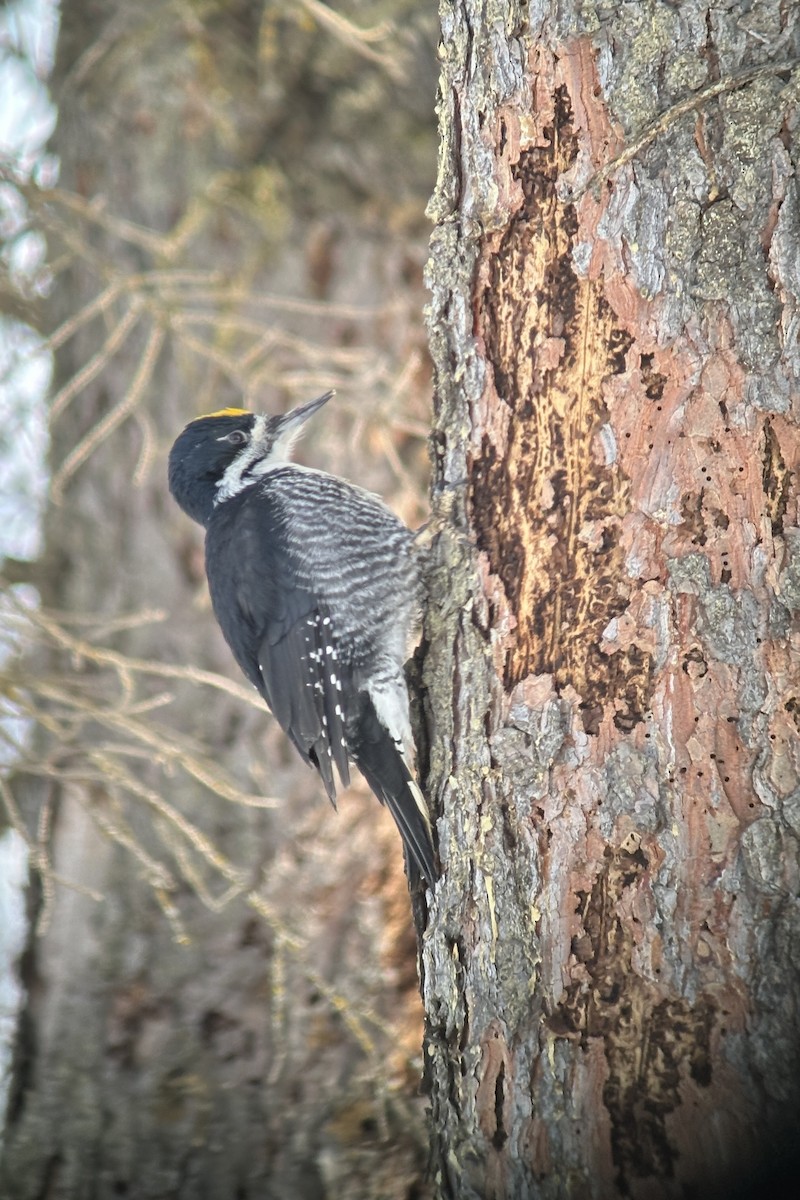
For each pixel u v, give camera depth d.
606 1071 6.52
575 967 6.71
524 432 7.26
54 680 11.17
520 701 7.16
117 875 12.95
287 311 13.71
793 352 6.38
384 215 13.88
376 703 9.32
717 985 6.35
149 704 10.84
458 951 7.44
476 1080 7.12
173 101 13.66
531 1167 6.72
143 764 13.03
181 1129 12.29
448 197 7.66
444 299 7.68
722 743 6.48
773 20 6.50
